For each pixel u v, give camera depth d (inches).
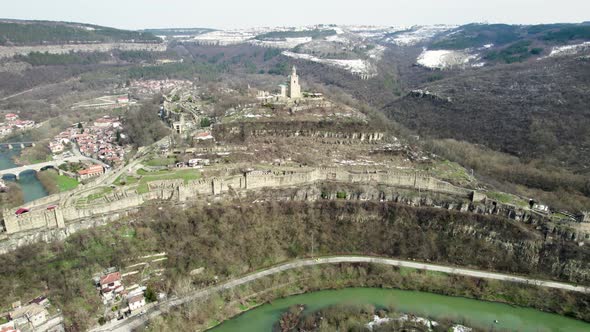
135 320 5964.6
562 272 7052.2
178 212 7687.0
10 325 5438.0
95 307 6072.8
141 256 7027.6
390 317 6195.9
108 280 6353.3
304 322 6102.4
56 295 6077.8
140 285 6550.2
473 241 7721.5
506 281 7022.6
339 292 7003.0
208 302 6412.4
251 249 7573.8
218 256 7278.5
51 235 6761.8
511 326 6215.6
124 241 7111.2
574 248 7116.1
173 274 6786.4
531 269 7209.6
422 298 6860.2
